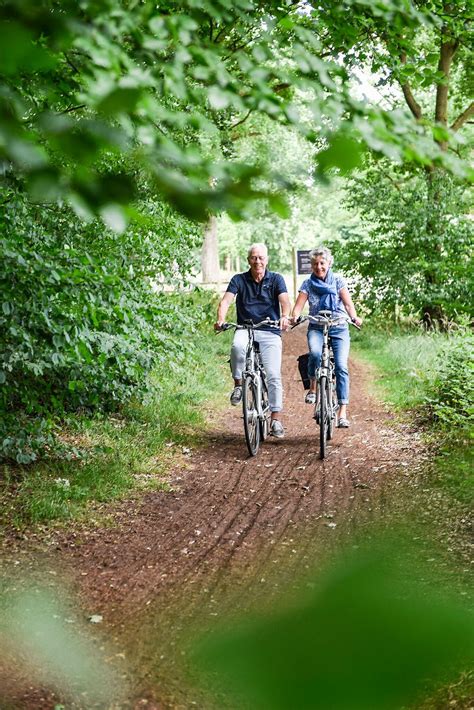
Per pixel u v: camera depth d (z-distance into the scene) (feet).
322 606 1.46
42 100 14.08
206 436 40.47
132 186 3.14
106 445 34.83
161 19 11.13
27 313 27.12
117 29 10.22
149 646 16.78
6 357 26.78
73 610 18.99
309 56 11.60
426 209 85.20
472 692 8.31
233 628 1.51
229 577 21.24
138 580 21.29
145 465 33.37
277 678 1.35
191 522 26.63
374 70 31.55
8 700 13.34
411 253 87.10
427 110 104.37
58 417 33.37
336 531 24.56
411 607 1.47
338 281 37.86
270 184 3.52
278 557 22.66
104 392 36.83
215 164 4.51
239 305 37.17
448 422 36.32
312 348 36.24
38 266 26.68
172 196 3.26
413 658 1.37
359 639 1.38
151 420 40.60
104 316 31.55
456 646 1.40
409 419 40.60
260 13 16.01
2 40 2.08
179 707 13.80
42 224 33.24
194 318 44.86
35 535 24.57
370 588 1.49
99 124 2.95
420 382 48.52
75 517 26.21
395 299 86.94
